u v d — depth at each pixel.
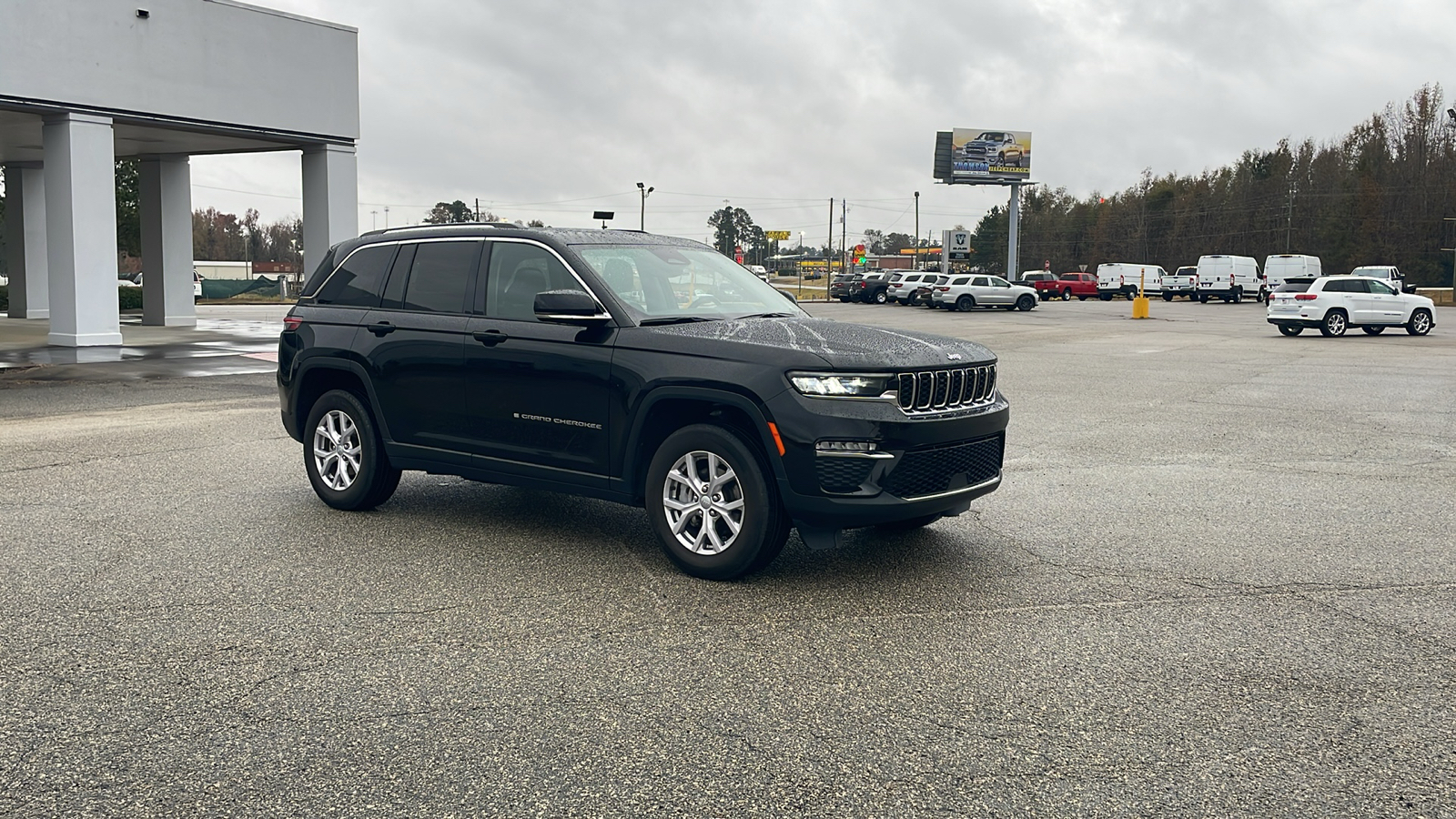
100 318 20.19
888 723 3.87
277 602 5.24
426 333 6.63
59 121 19.23
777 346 5.44
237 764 3.52
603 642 4.71
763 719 3.90
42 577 5.62
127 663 4.41
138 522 6.84
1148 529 6.88
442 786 3.38
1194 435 10.95
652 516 5.82
